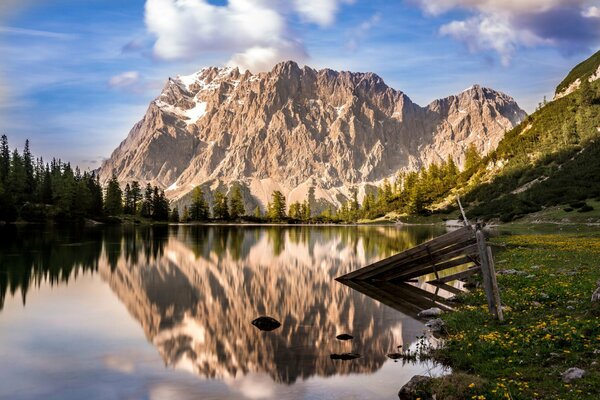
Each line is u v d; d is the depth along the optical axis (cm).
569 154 15438
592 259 3597
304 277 3950
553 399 1106
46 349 1797
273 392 1341
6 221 12588
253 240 9000
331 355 1694
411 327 2131
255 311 2527
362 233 12181
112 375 1497
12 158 16288
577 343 1449
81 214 15738
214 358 1673
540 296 2248
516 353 1472
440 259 3416
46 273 3931
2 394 1334
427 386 1296
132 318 2350
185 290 3219
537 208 11612
